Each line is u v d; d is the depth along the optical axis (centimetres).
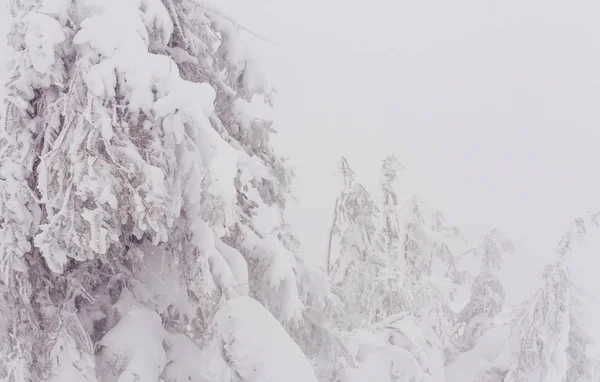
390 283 1037
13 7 450
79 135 396
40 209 443
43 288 473
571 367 1223
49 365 441
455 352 1135
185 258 459
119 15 428
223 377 432
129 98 414
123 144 405
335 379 599
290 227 870
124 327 471
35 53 408
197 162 430
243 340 440
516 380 978
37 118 439
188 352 484
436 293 1009
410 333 676
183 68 538
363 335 661
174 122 421
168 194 429
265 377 430
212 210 403
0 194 418
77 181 390
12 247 417
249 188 592
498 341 1135
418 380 620
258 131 582
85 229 402
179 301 508
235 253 489
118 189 403
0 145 431
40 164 414
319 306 634
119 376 448
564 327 967
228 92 566
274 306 559
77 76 408
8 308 438
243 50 554
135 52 418
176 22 511
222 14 552
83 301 502
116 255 498
